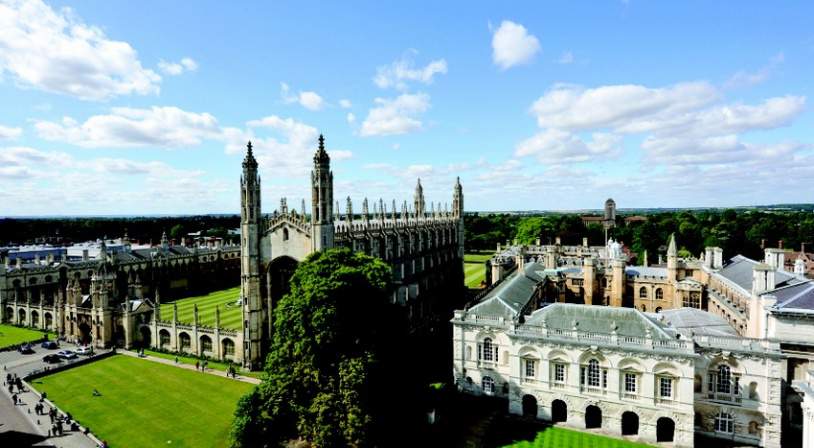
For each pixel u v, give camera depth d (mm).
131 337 105625
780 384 59844
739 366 61844
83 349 100562
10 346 106000
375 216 128500
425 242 131875
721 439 62281
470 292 167000
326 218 86938
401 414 63656
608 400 64500
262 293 92938
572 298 124000
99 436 63688
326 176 86500
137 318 107250
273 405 58250
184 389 80062
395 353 65312
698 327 71500
